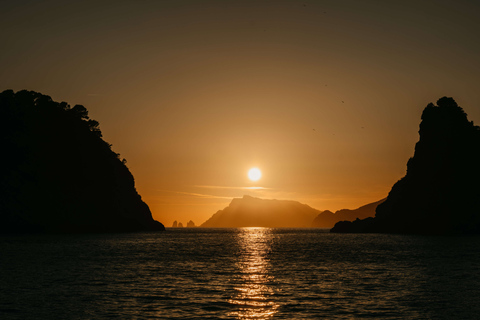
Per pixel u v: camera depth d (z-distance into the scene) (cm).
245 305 3528
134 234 19688
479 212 17775
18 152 15400
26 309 3316
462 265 6375
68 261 6806
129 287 4362
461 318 3094
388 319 3064
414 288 4331
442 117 19750
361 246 11588
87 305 3481
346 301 3694
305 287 4441
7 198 16125
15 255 7644
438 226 18462
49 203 17350
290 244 13462
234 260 7581
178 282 4753
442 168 19138
